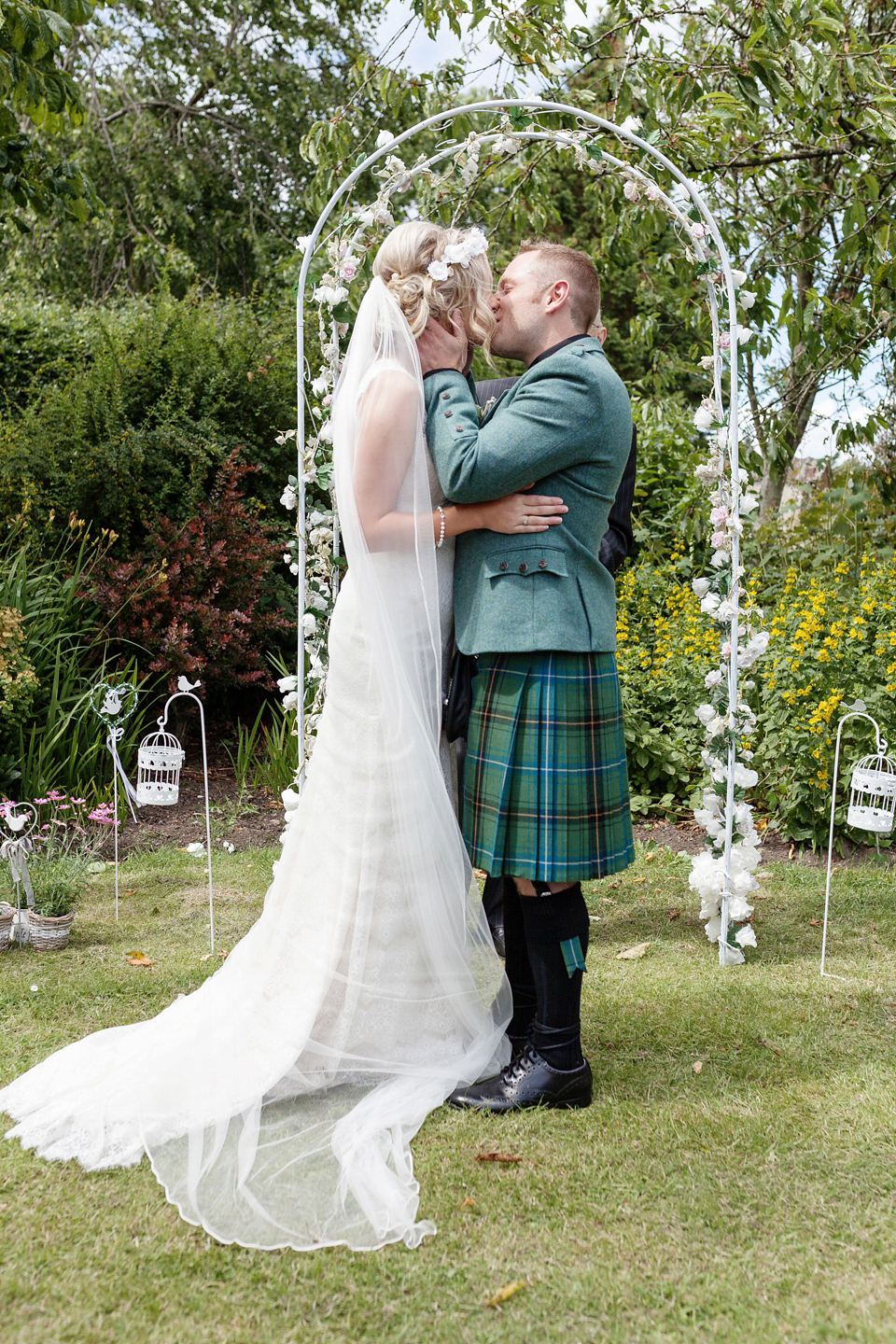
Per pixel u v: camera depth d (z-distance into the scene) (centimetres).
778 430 620
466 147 294
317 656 306
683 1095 219
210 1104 204
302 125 1438
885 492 650
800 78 441
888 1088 221
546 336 220
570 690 208
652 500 688
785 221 557
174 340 649
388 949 217
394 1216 172
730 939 303
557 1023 212
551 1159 193
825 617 482
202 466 599
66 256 1280
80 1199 179
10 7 396
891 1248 167
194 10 1372
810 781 408
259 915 338
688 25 511
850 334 548
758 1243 168
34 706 481
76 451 568
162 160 1350
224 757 575
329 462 295
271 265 1367
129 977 281
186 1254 164
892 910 346
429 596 210
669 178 451
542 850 205
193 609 557
